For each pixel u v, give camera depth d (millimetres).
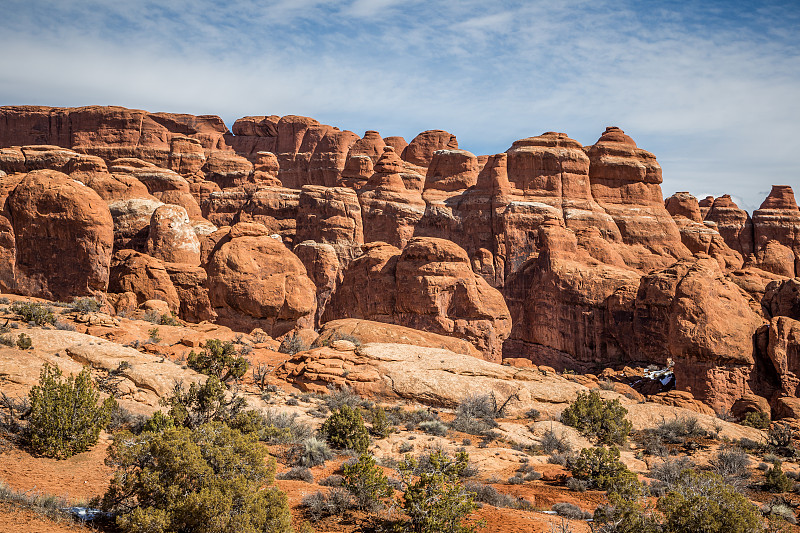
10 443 19078
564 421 33812
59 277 48125
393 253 62719
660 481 24844
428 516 16188
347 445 26047
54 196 48469
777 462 28281
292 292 53156
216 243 57719
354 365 37812
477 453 27656
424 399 35625
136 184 64750
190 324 47531
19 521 13672
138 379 28062
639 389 53750
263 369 37375
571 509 20172
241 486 14805
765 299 60344
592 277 66312
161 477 14930
